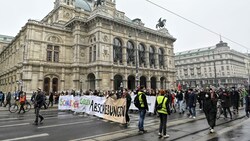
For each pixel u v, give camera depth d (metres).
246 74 120.19
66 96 24.25
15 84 50.28
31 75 41.47
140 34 56.16
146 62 56.50
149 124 14.43
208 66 110.38
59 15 54.44
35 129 12.58
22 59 46.91
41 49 43.84
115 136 10.41
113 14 57.31
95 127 13.29
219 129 12.35
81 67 47.50
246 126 13.16
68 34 49.31
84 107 20.44
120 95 23.39
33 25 43.28
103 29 46.81
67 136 10.66
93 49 47.50
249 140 9.36
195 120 16.20
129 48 53.59
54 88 45.38
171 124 13.97
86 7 63.31
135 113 21.56
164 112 10.26
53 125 14.03
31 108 27.31
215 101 11.80
